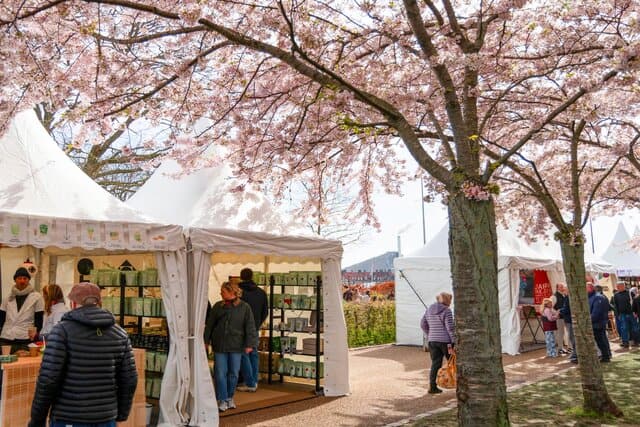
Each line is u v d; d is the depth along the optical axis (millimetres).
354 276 35125
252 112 6727
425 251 15188
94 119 5332
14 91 4668
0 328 6590
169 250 6457
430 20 7266
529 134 5027
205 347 7180
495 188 4586
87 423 3363
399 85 6527
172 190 8391
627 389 8539
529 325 15008
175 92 5902
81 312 3506
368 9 6414
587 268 16969
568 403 7520
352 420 6738
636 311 14656
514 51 6836
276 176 7590
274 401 7801
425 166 4836
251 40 4703
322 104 6652
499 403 4344
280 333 9617
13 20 4199
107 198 6543
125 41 4871
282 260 9766
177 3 5008
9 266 8539
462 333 4477
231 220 7602
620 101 6832
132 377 3658
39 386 3311
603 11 5914
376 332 16266
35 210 5602
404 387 9047
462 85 6395
